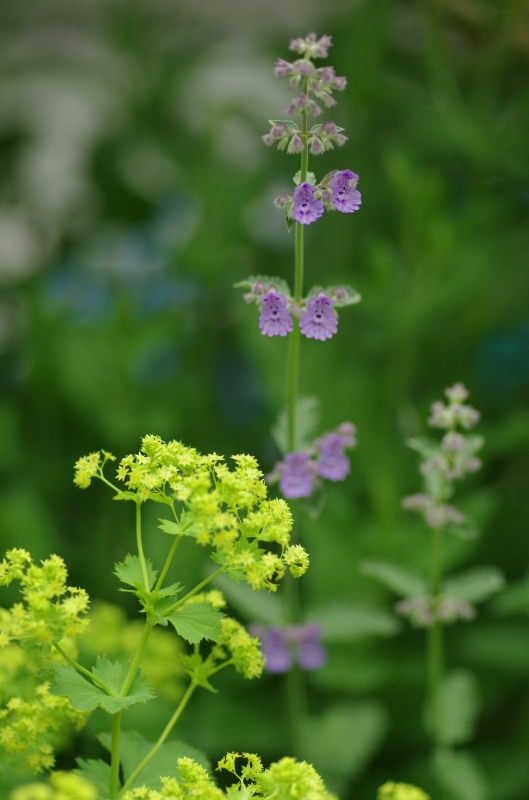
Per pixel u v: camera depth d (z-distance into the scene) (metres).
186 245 1.01
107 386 0.95
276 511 0.64
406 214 0.91
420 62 1.11
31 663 0.67
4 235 1.27
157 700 0.81
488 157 0.94
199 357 1.04
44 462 0.96
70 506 0.96
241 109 1.10
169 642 0.76
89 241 1.19
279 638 0.77
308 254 1.05
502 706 0.86
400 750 0.85
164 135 1.17
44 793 0.61
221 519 0.63
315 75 0.68
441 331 0.97
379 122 1.08
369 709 0.81
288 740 0.82
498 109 1.08
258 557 0.64
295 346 0.72
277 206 0.69
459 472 0.75
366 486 0.88
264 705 0.83
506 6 0.98
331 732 0.80
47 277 1.13
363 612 0.78
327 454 0.74
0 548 0.87
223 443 0.97
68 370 0.95
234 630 0.66
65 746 0.69
